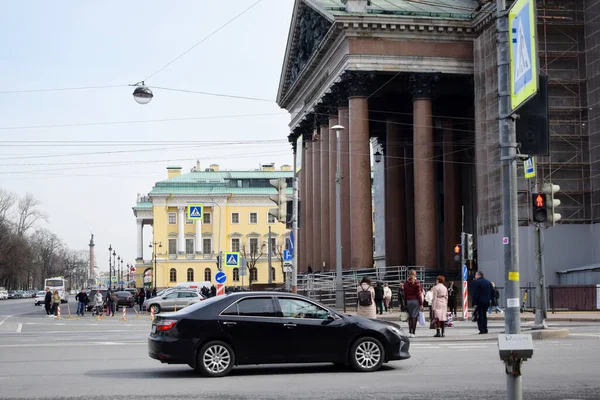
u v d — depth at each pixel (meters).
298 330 19.86
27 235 188.75
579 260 55.03
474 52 62.34
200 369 19.44
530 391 16.08
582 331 32.84
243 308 19.89
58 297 67.62
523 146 17.81
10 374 20.48
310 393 16.45
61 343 32.16
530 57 17.05
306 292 66.94
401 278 61.91
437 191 77.81
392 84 67.88
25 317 69.19
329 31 65.06
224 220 151.88
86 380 19.11
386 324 20.53
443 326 31.27
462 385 17.27
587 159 55.75
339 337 20.00
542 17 56.03
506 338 9.12
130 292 101.31
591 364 20.78
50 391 17.12
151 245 157.88
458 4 68.94
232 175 154.50
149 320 60.19
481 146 60.53
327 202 74.06
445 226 72.06
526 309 50.91
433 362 22.03
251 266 122.00
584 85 56.25
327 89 70.62
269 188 153.25
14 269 166.75
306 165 82.31
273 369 21.14
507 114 17.73
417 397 15.65
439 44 64.12
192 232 151.88
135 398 16.02
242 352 19.62
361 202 63.00
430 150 63.50
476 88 61.59
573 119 56.00
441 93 68.56
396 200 74.88
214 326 19.55
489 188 58.47
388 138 75.00
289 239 50.50
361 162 63.28
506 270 16.88
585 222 55.34
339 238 51.91
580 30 56.66
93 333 40.62
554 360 21.70
